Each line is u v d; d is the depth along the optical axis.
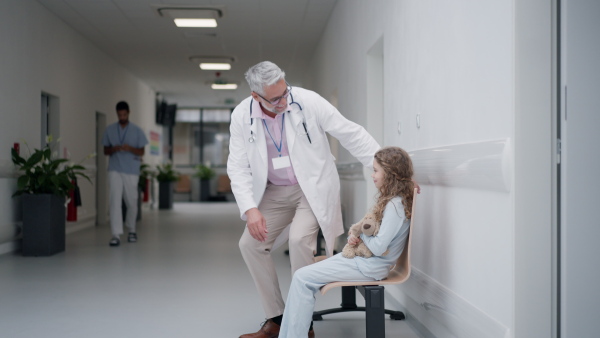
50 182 5.94
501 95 2.01
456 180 2.42
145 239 7.46
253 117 2.63
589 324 1.92
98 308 3.57
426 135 2.97
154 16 7.55
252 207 2.62
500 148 1.94
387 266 2.39
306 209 2.74
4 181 5.82
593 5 1.90
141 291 4.11
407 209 2.39
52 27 7.28
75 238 7.46
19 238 6.34
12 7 6.01
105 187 9.82
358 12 5.30
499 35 2.02
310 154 2.68
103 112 9.89
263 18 7.69
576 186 1.90
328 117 2.66
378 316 2.30
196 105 18.20
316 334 2.96
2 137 5.76
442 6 2.67
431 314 2.81
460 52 2.43
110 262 5.47
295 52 10.09
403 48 3.49
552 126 1.93
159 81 13.33
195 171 18.48
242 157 2.75
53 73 7.29
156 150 15.36
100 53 9.67
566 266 1.91
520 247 1.92
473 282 2.27
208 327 3.11
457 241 2.46
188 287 4.26
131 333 2.99
